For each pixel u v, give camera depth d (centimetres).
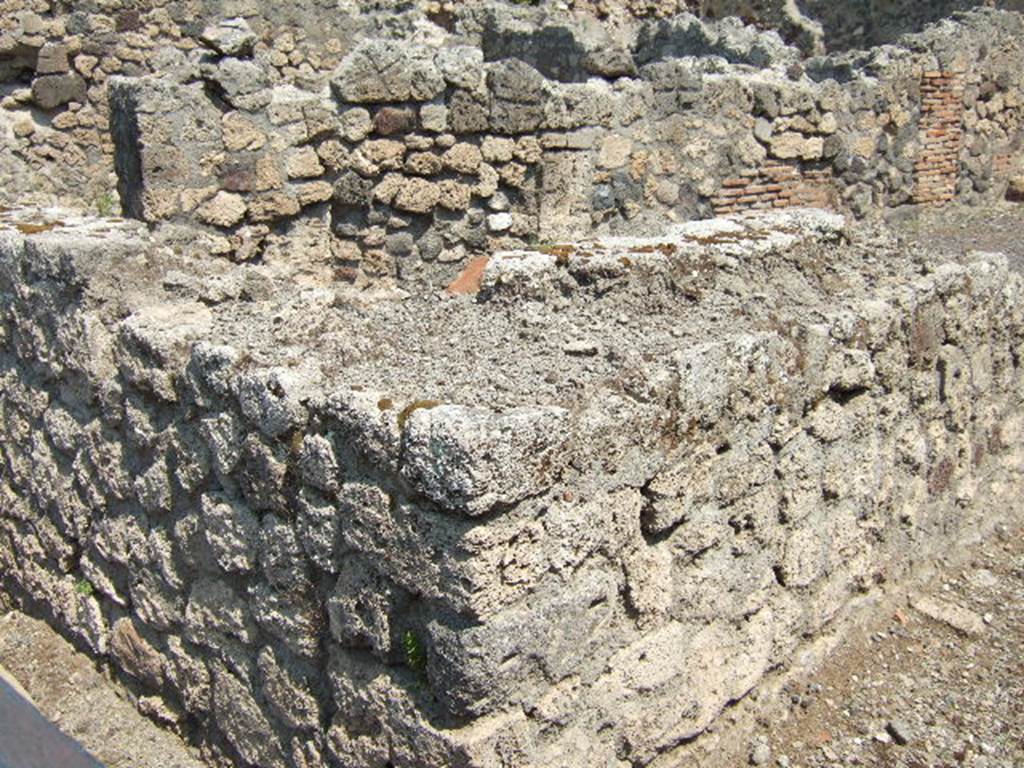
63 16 921
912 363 471
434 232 647
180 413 381
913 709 420
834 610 444
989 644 460
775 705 416
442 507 293
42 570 484
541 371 354
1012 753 398
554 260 441
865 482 448
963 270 501
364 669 329
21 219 491
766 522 400
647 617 352
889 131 948
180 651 401
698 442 362
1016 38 1045
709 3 1428
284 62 1057
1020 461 571
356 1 1108
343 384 337
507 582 300
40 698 442
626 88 703
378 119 610
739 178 794
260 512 355
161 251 434
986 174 1064
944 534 515
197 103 554
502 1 1215
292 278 604
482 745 305
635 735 353
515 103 642
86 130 958
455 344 389
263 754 374
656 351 369
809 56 1416
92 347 410
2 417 494
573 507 318
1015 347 551
